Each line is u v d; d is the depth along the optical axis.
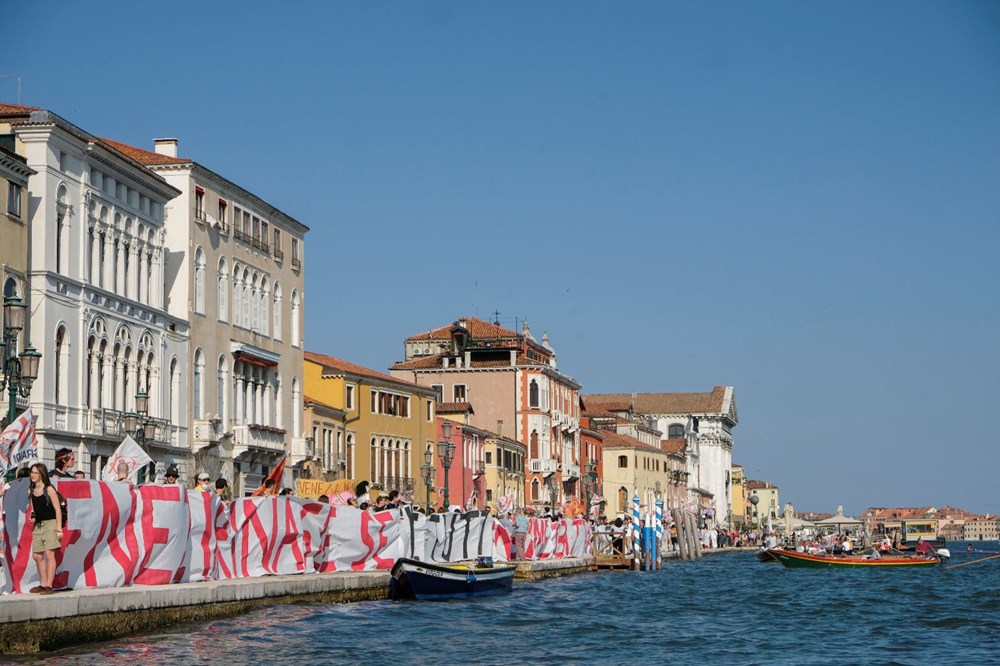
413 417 91.06
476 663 27.47
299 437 72.50
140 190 57.09
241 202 67.00
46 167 49.09
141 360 56.53
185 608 28.81
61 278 49.75
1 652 23.05
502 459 108.12
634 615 40.50
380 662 26.75
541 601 44.03
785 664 28.61
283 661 25.84
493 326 121.81
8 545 24.70
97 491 26.97
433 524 43.25
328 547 37.12
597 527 72.62
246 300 67.44
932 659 29.61
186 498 30.25
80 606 25.00
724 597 51.69
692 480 192.25
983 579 70.62
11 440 24.64
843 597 52.97
